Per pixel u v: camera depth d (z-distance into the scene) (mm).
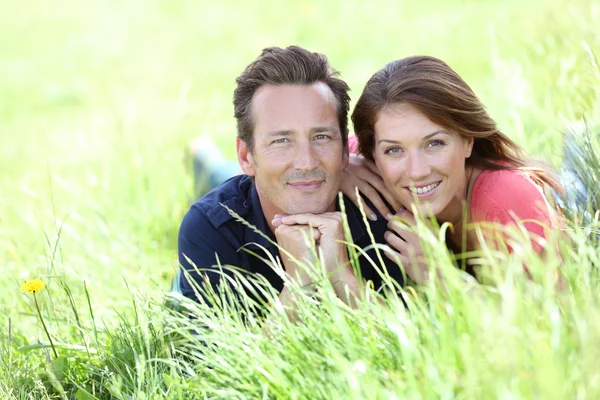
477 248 4738
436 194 4488
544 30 8070
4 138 12133
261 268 4762
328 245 4453
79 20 19047
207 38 16156
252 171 4754
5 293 5492
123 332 4453
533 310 3350
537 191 4504
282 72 4473
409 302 3664
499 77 7086
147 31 17500
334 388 3400
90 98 13766
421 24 13078
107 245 6383
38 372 4461
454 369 3174
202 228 4715
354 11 14555
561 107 6207
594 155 4992
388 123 4422
